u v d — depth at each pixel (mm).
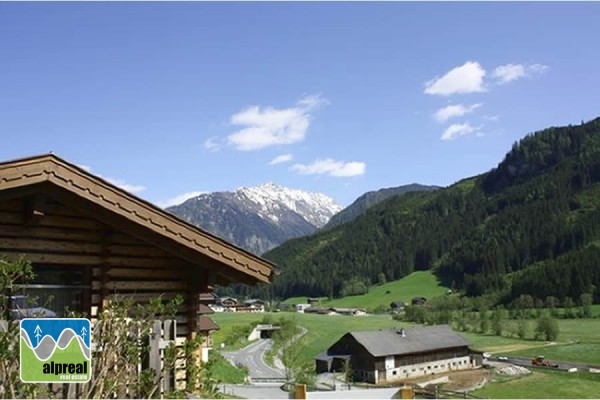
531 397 57469
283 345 77875
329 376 73812
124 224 9297
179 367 8016
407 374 80625
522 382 66750
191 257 9891
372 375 76438
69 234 9406
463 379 71750
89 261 9547
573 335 105688
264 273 9891
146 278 10078
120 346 6621
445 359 84375
